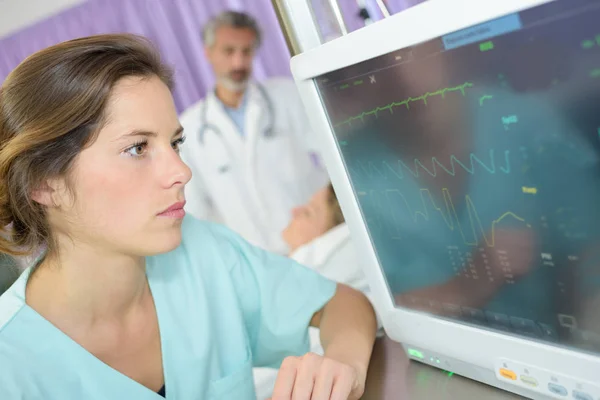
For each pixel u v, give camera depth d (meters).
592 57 0.36
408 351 0.69
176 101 2.24
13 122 0.59
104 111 0.56
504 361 0.54
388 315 0.68
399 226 0.59
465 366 0.61
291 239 2.36
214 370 0.80
